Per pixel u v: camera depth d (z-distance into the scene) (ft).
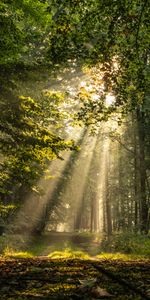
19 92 41.34
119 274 19.70
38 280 17.74
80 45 37.22
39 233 163.53
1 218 103.86
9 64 39.86
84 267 23.61
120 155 156.66
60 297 12.94
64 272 20.94
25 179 46.55
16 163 43.83
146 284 16.29
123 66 39.14
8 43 36.81
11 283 16.39
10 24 36.42
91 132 44.80
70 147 41.60
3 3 35.53
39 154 42.34
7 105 40.73
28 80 41.22
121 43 37.68
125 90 41.06
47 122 42.60
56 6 36.14
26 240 113.09
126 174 163.94
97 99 41.68
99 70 40.40
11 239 96.17
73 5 35.04
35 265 25.90
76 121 43.60
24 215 145.07
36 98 41.86
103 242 108.68
